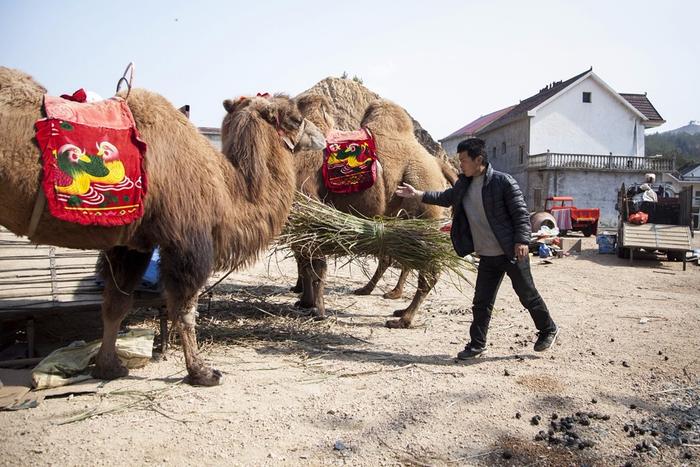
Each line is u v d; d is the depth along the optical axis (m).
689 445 3.84
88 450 3.47
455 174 8.09
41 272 6.27
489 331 6.75
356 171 6.81
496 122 46.41
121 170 3.86
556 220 22.42
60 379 4.47
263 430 3.85
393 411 4.23
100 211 3.77
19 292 5.48
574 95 41.44
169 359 5.27
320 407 4.27
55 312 5.02
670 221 14.38
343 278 10.34
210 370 4.63
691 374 5.23
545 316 5.60
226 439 3.70
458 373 5.13
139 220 4.06
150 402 4.23
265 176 4.88
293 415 4.11
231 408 4.18
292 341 6.08
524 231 5.35
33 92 3.74
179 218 4.21
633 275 11.79
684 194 14.05
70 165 3.64
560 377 5.05
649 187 15.51
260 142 4.88
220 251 4.65
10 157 3.48
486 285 5.56
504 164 45.81
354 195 6.96
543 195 39.59
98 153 3.77
